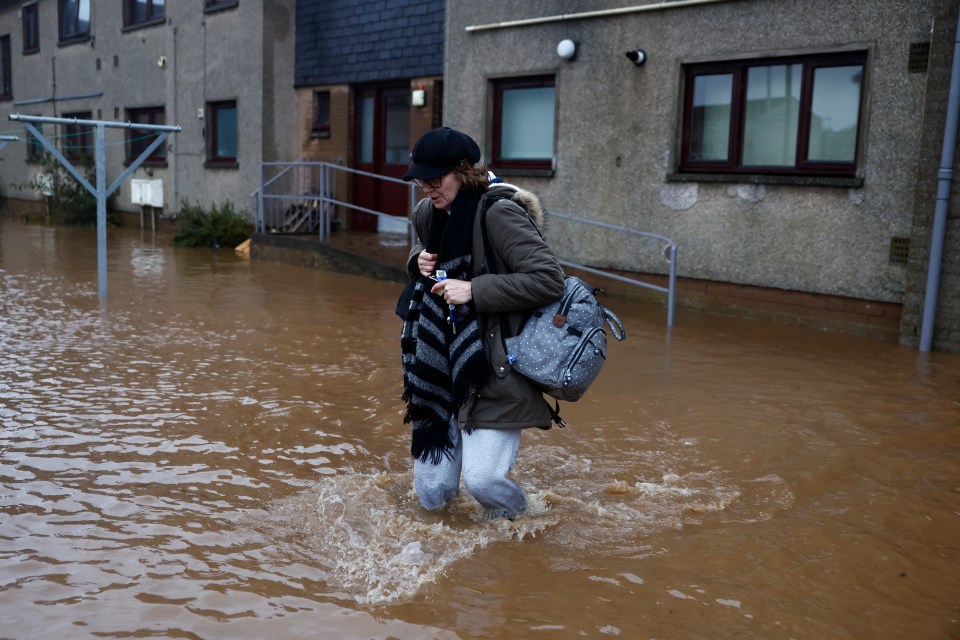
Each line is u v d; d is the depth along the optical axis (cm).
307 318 801
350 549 318
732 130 884
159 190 1789
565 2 987
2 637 252
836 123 816
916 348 726
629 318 859
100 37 1945
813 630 268
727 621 272
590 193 994
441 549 320
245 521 340
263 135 1503
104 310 823
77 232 1800
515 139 1088
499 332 314
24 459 403
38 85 2214
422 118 1319
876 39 766
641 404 530
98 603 273
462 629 264
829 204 805
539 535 335
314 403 512
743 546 328
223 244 1486
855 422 496
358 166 1471
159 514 344
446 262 316
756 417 504
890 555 323
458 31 1103
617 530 342
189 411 489
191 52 1659
